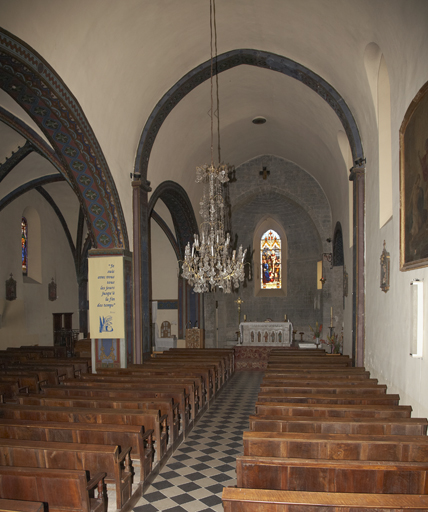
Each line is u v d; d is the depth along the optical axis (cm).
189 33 1041
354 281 1053
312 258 2180
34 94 841
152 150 1279
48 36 769
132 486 582
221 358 1291
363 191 1013
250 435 477
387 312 795
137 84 1080
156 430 647
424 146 559
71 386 805
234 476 650
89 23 832
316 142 1554
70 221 2125
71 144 984
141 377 905
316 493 347
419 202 583
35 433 554
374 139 912
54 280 2064
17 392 879
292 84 1245
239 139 1762
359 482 411
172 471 667
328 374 892
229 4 957
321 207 1992
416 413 619
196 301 1983
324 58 995
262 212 2275
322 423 538
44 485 419
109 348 1114
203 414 1001
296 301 2231
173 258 2123
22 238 1908
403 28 632
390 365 773
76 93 894
